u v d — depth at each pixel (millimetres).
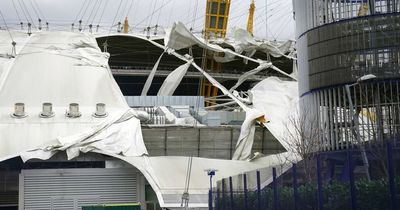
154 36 81625
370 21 40656
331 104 42469
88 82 61656
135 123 54406
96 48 70750
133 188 51656
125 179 51688
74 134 52094
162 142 55219
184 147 55375
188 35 74500
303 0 45375
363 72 40500
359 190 17047
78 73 63125
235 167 50844
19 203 50250
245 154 53906
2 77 61344
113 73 84688
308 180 20891
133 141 52188
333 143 42188
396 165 15383
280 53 81938
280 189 23578
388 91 40500
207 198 48344
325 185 19297
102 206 39406
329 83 42344
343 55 41500
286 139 50250
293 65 83312
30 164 52781
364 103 40625
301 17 45781
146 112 57594
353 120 39188
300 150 43625
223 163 51062
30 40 71125
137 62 90188
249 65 91312
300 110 46938
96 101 58625
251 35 82062
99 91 60375
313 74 43969
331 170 19016
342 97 41594
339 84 41531
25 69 62969
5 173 53406
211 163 50938
